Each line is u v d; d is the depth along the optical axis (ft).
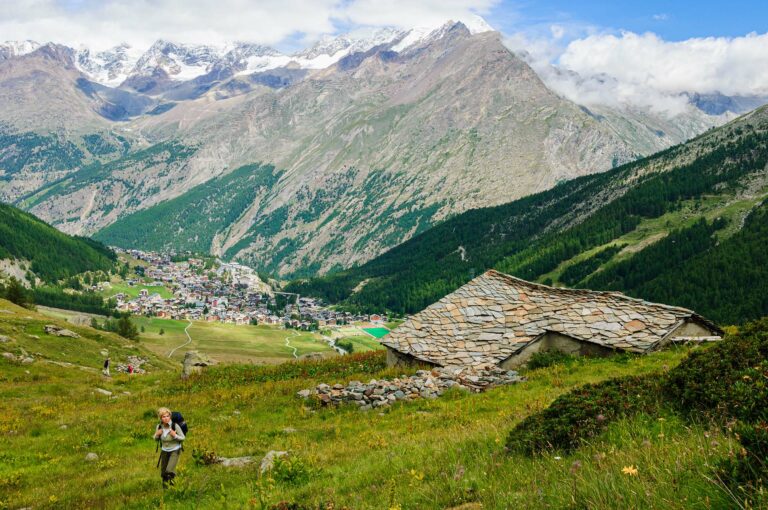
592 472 32.55
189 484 57.62
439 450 52.13
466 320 121.90
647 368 86.94
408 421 78.84
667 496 26.84
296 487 50.08
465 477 40.16
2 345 220.02
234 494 51.37
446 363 108.99
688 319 106.22
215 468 65.72
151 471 68.54
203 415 101.91
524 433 48.08
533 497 31.94
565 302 117.91
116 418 104.27
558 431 45.88
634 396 49.93
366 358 139.85
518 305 121.70
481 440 53.31
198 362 162.09
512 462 42.29
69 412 118.01
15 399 140.36
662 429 42.22
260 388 118.21
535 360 105.81
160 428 59.82
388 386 97.35
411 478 43.55
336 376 123.13
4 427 100.32
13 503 58.59
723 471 26.73
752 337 49.55
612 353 101.55
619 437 42.60
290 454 62.13
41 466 76.23
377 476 47.75
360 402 95.35
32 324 277.44
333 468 55.36
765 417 36.86
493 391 89.25
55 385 162.50
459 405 83.71
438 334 119.96
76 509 55.31
